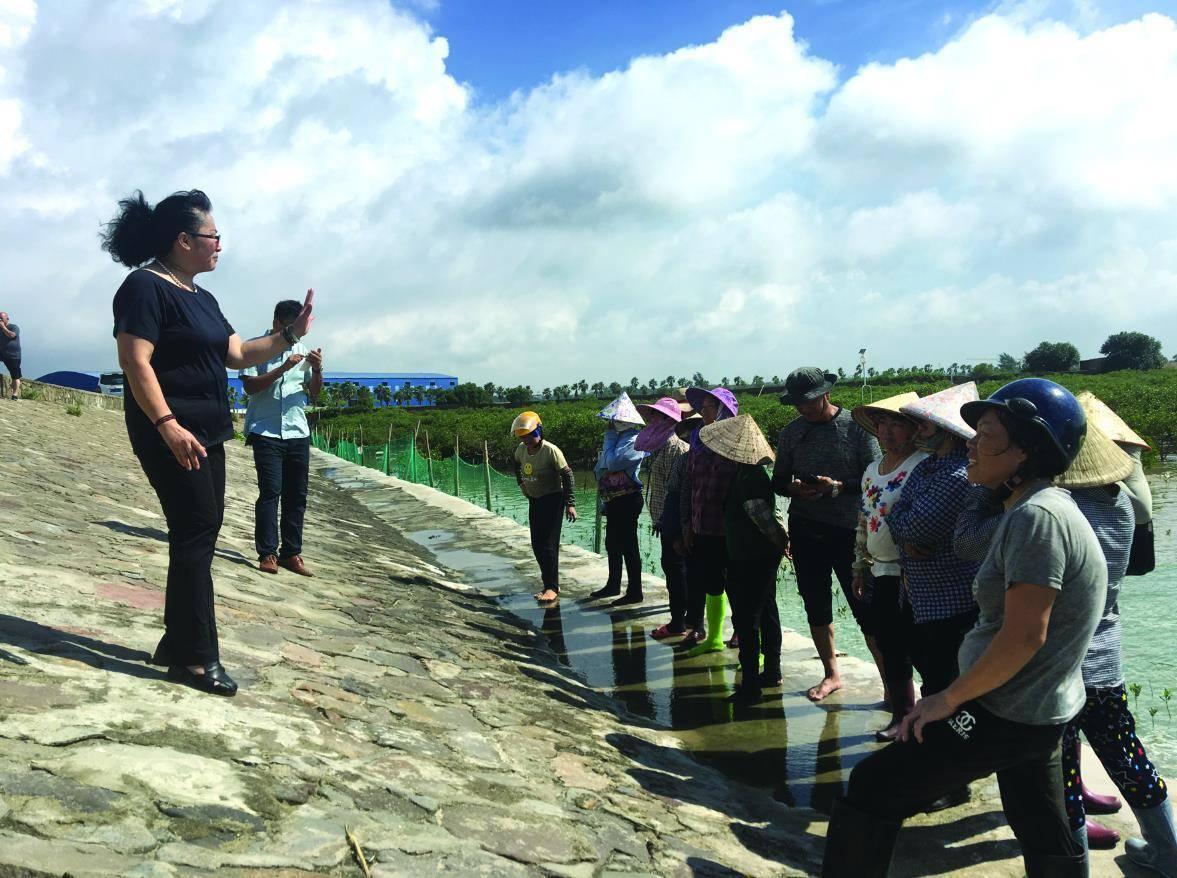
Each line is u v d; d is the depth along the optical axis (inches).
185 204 128.1
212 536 129.8
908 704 174.9
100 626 146.2
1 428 445.4
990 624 94.6
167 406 120.6
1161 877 121.3
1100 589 90.9
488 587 346.9
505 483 920.9
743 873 120.1
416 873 91.2
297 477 258.8
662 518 265.3
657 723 196.7
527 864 102.3
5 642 123.7
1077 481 117.6
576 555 406.3
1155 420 948.0
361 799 106.0
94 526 251.1
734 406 231.6
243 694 132.6
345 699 147.2
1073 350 3420.3
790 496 205.0
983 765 93.1
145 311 120.3
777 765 171.9
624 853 114.9
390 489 723.4
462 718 158.1
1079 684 94.6
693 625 255.1
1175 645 269.3
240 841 87.0
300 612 206.5
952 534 142.0
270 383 238.7
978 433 96.7
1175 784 150.1
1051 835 96.8
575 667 239.3
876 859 98.3
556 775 140.9
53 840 76.3
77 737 98.1
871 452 193.3
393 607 255.3
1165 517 490.0
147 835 82.3
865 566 177.0
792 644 251.6
